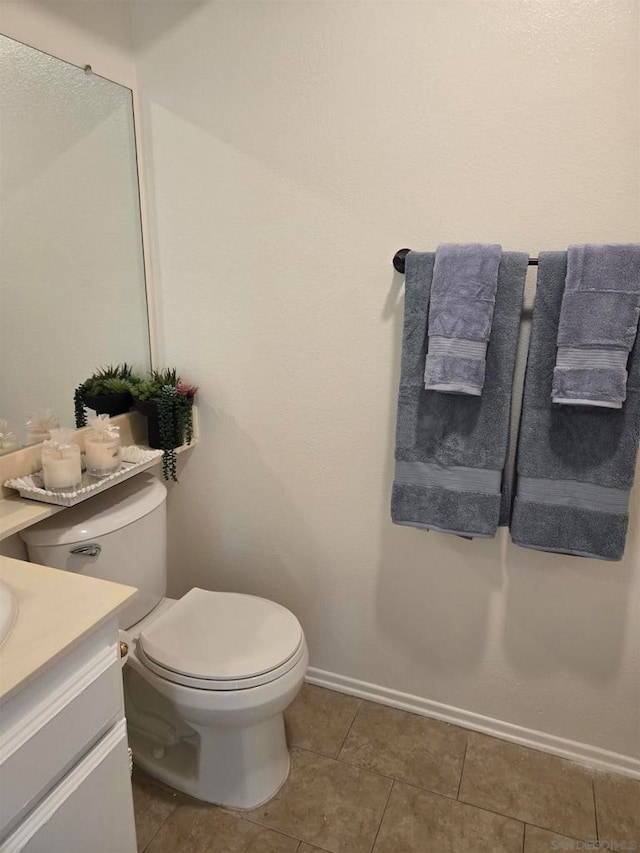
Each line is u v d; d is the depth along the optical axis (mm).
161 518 1595
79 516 1417
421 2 1341
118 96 1619
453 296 1327
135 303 1772
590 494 1364
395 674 1829
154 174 1702
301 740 1721
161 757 1594
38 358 1493
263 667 1362
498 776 1605
